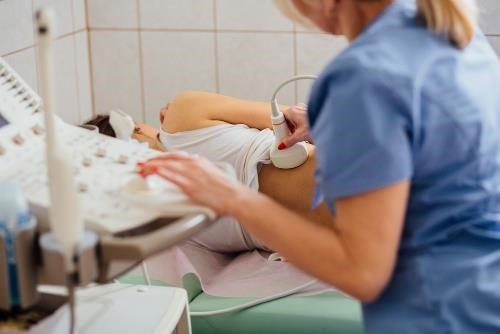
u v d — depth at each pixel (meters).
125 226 1.14
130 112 2.71
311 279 1.83
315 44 2.52
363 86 1.13
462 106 1.18
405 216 1.22
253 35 2.55
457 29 1.23
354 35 1.26
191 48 2.61
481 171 1.20
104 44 2.65
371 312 1.24
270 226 1.18
